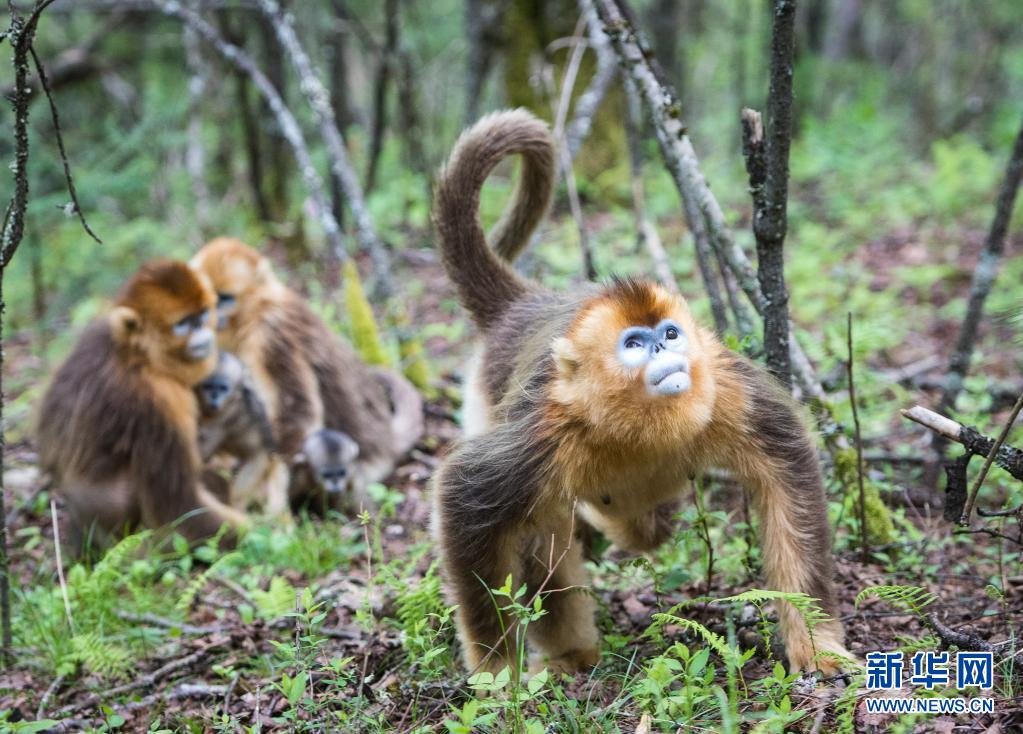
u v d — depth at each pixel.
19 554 5.90
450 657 4.07
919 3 17.53
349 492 6.50
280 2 8.82
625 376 3.43
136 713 4.12
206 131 13.45
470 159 4.85
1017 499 4.18
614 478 3.68
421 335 8.60
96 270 10.65
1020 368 6.90
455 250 4.87
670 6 13.73
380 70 10.30
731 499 5.32
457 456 3.74
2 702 4.27
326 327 7.11
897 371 6.98
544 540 3.98
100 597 4.82
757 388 3.70
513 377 3.91
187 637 4.74
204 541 5.98
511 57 11.57
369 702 3.83
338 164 8.15
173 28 14.16
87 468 5.91
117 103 13.24
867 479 4.71
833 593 3.67
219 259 6.79
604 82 7.46
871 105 14.09
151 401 5.94
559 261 9.25
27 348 9.67
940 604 4.14
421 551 4.85
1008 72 15.18
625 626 4.35
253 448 6.66
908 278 8.76
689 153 4.86
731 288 4.89
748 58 16.55
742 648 3.96
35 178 9.55
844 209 11.01
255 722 3.74
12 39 3.86
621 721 3.47
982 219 10.29
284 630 4.62
